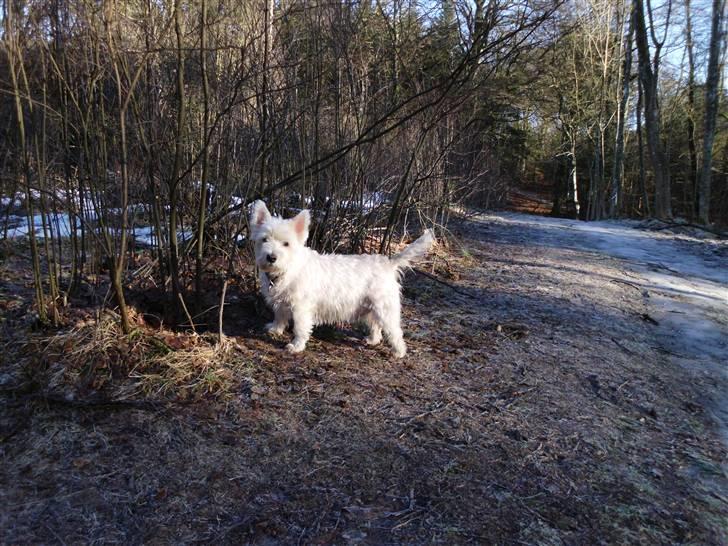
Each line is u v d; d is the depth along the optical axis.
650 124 20.02
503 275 8.20
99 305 4.27
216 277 5.48
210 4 4.63
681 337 5.89
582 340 5.45
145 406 3.39
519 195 40.56
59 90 3.88
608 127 31.02
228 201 5.15
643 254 11.31
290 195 6.27
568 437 3.53
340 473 2.97
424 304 6.25
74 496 2.64
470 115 9.34
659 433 3.72
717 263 10.52
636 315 6.55
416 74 6.74
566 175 35.81
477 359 4.71
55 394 3.40
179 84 3.78
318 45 5.49
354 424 3.46
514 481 3.03
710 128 17.62
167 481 2.79
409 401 3.84
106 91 4.36
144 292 4.71
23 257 5.58
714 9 17.22
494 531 2.63
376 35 6.46
